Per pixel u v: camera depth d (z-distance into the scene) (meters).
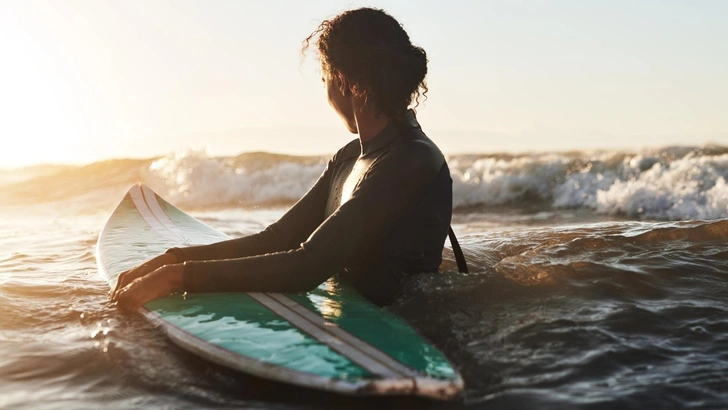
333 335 1.95
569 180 9.80
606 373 1.85
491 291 2.43
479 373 1.86
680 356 1.95
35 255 3.85
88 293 2.70
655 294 2.48
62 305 2.55
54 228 6.50
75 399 1.75
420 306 2.30
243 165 13.11
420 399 1.70
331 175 2.82
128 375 1.89
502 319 2.23
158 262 2.54
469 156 13.43
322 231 2.26
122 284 2.50
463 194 10.07
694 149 10.65
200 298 2.28
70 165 15.93
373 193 2.28
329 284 2.52
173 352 2.03
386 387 1.61
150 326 2.18
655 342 2.05
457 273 2.54
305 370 1.72
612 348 2.00
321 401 1.71
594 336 2.09
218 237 3.46
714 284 2.59
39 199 12.21
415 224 2.37
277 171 12.48
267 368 1.77
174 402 1.73
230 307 2.20
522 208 9.48
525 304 2.36
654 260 2.85
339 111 2.56
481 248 3.28
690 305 2.35
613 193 8.92
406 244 2.38
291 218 2.80
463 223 8.24
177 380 1.85
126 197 3.97
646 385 1.76
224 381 1.85
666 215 8.37
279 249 2.75
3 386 1.84
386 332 1.98
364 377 1.65
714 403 1.65
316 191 2.84
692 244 3.13
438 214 2.42
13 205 11.52
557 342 2.05
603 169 9.95
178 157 13.20
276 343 1.91
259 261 2.28
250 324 2.06
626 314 2.26
